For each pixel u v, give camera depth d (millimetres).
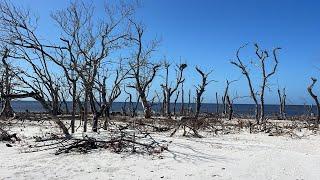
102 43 19312
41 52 17344
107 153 13492
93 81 19094
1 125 22047
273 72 36531
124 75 22234
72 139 14820
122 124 23031
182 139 17609
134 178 10383
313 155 14266
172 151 13984
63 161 12250
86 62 18953
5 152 13742
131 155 13227
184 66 42406
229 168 11578
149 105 36812
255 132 24594
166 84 41969
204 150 14461
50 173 10781
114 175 10656
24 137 17922
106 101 20297
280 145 18141
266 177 10648
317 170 11461
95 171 11070
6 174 10594
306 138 21891
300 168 11672
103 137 16422
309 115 52219
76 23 18781
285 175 10867
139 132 19094
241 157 13234
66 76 18250
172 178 10422
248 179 10438
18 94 17047
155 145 14969
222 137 20594
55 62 17797
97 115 19359
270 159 12867
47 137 17438
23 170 11062
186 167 11656
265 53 36469
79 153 13508
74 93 18719
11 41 16969
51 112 17453
